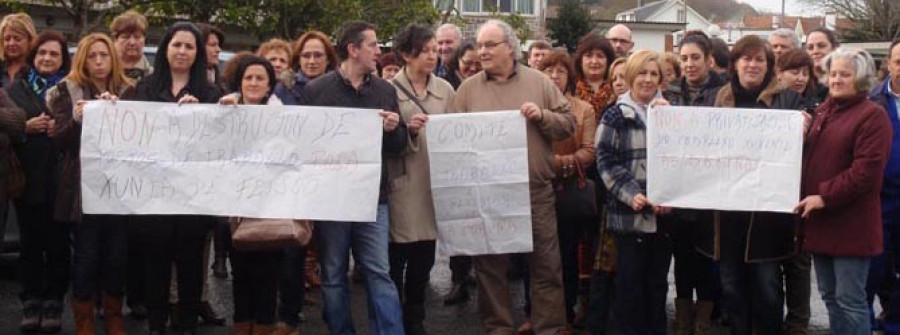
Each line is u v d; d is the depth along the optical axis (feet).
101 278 21.24
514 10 133.69
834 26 172.86
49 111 20.68
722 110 19.47
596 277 22.04
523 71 20.89
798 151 19.19
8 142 20.63
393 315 19.84
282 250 20.22
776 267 19.94
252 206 19.43
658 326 20.83
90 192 19.34
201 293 20.61
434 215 20.86
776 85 20.51
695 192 19.65
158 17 76.02
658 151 19.71
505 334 21.38
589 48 23.84
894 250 21.91
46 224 21.75
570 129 20.61
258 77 20.31
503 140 20.35
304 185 19.40
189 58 19.70
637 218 19.94
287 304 21.54
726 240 20.02
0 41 22.38
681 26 185.47
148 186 19.40
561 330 21.26
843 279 18.72
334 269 19.90
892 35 147.64
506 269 21.49
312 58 23.39
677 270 21.57
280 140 19.44
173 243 19.72
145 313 23.65
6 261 29.76
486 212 20.54
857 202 18.48
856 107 18.53
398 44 21.20
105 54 20.44
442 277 29.76
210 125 19.47
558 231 22.06
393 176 20.49
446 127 20.38
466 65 26.73
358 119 19.39
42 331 22.18
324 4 76.74
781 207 19.26
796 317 21.99
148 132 19.43
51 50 21.81
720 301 24.00
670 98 23.06
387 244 20.22
